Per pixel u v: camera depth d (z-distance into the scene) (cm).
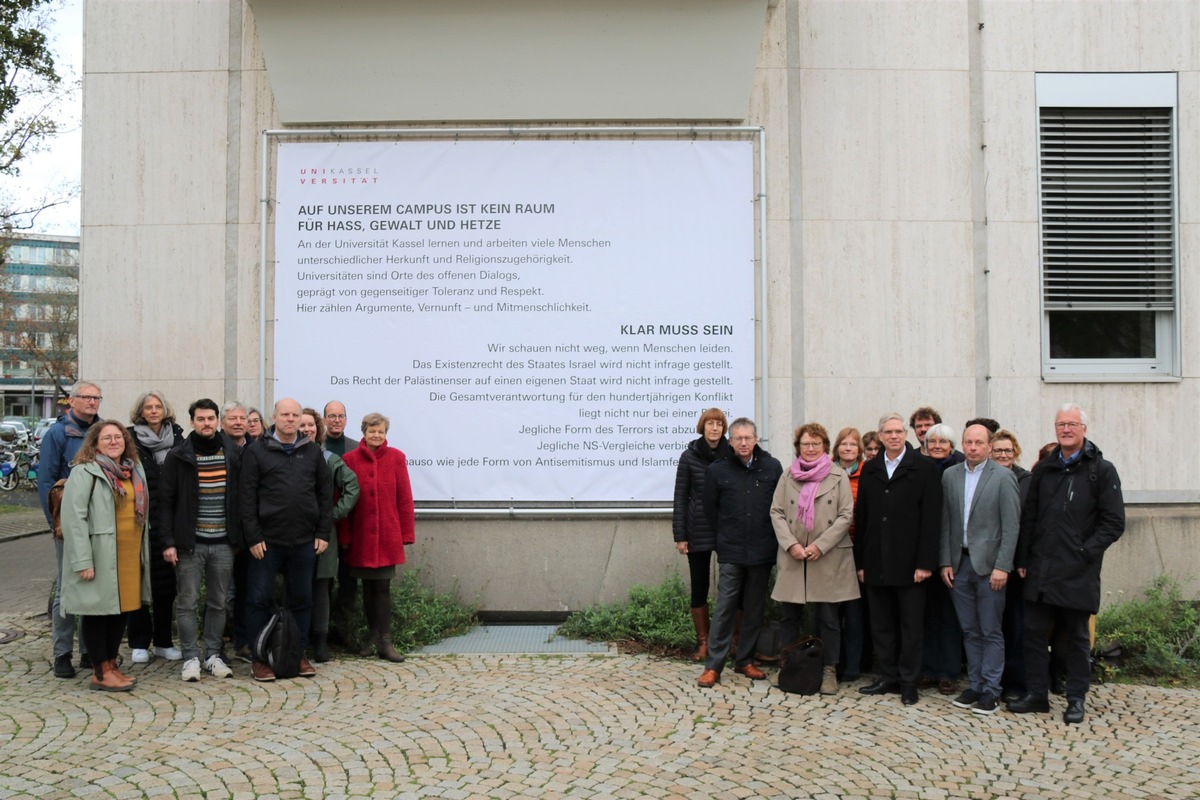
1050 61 736
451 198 717
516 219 717
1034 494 525
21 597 819
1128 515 716
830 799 389
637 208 718
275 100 715
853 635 580
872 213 727
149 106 723
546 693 529
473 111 713
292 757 423
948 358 725
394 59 702
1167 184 747
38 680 548
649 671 580
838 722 494
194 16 723
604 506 714
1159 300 747
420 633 642
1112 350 750
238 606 603
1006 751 457
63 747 432
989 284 729
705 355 716
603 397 715
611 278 716
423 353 715
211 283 720
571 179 717
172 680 550
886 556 538
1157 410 731
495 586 711
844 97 728
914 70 730
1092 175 746
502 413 714
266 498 553
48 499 561
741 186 719
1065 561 506
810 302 723
